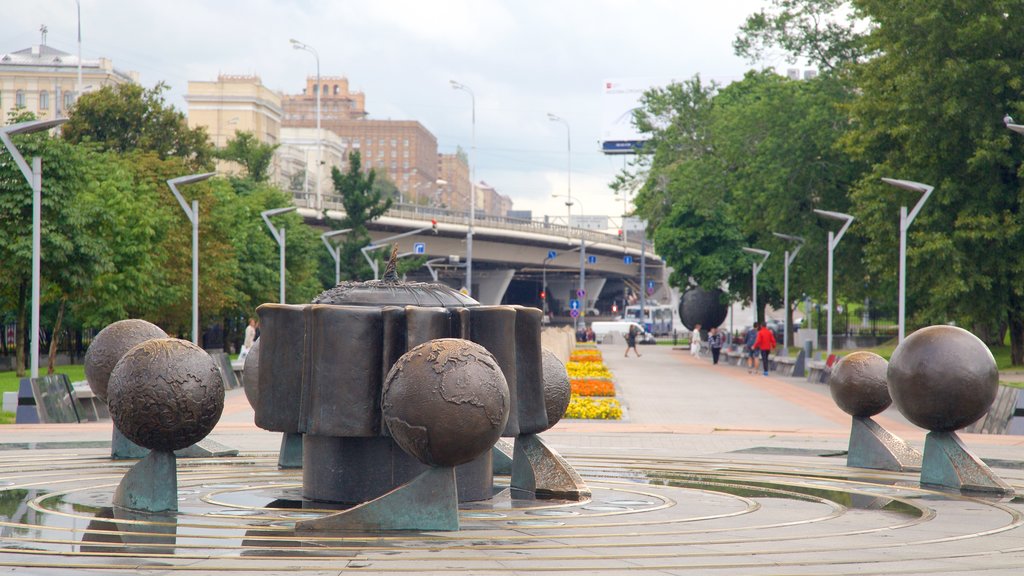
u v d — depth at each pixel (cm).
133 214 3875
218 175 5875
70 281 3419
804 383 3850
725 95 6238
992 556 800
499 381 859
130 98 5491
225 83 12725
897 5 3597
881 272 4175
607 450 1647
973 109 3478
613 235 11369
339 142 16688
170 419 961
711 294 6575
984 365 1177
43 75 11506
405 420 844
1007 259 3594
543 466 1086
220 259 4597
